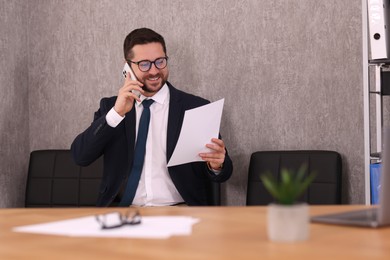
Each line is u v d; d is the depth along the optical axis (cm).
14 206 355
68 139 360
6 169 350
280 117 309
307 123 303
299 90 304
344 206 172
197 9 325
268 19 309
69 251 118
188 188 285
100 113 297
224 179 280
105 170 289
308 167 286
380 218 135
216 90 323
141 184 285
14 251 120
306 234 124
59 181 334
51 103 364
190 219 149
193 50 327
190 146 256
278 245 119
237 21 316
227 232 135
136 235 131
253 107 315
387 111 282
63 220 158
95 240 127
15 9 358
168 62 333
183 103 290
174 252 114
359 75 289
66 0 359
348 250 114
